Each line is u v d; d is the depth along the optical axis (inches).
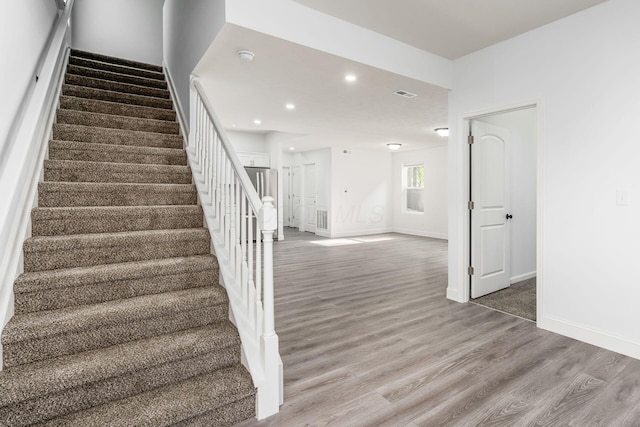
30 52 89.0
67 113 122.8
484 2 99.3
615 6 95.4
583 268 103.7
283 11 99.8
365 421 67.3
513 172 168.1
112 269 79.2
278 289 159.6
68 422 56.7
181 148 139.1
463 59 139.0
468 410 70.8
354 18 110.4
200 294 83.0
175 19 162.1
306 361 91.7
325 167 352.8
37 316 67.8
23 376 58.2
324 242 311.1
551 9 102.2
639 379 82.4
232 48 106.3
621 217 95.6
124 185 105.4
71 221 89.6
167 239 94.0
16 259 70.9
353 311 130.6
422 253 253.9
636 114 92.1
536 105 115.1
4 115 71.3
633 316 93.8
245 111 188.4
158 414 59.1
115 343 70.6
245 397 67.2
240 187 84.0
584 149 102.7
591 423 66.7
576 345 101.1
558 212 109.2
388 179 384.5
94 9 213.9
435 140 294.5
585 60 102.0
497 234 157.5
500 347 100.0
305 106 177.5
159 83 175.0
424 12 106.0
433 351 97.4
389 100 164.4
